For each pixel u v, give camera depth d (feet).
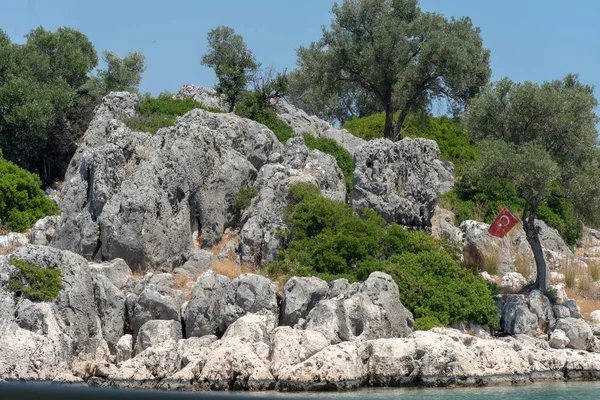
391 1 574.15
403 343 317.22
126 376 306.55
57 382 304.09
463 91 559.38
